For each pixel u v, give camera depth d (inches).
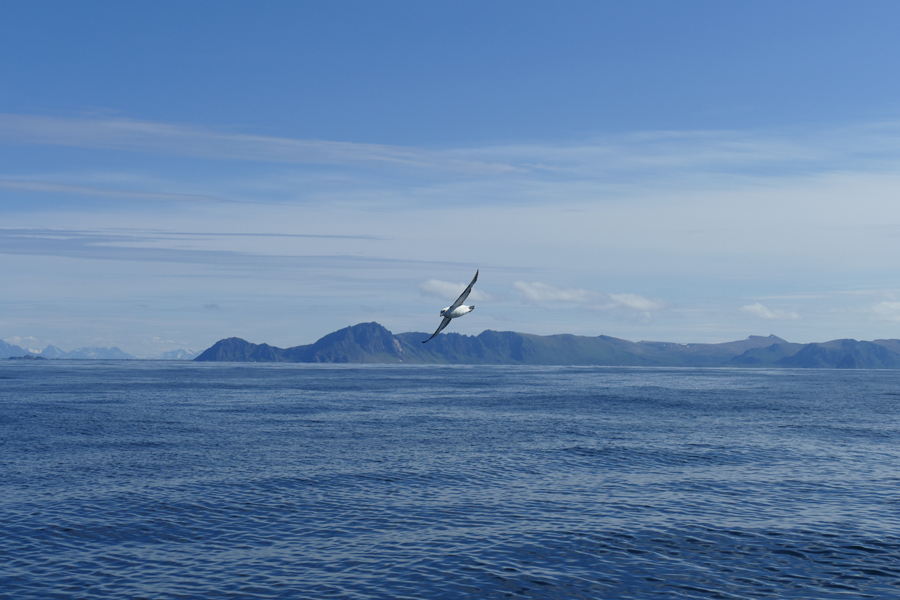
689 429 2723.9
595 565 1023.0
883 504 1395.2
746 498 1450.5
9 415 3107.8
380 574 984.3
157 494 1454.2
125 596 898.7
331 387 6299.2
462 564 1026.1
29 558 1040.2
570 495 1478.8
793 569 1005.2
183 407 3708.2
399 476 1674.5
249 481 1599.4
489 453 2048.5
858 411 3703.3
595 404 4173.2
